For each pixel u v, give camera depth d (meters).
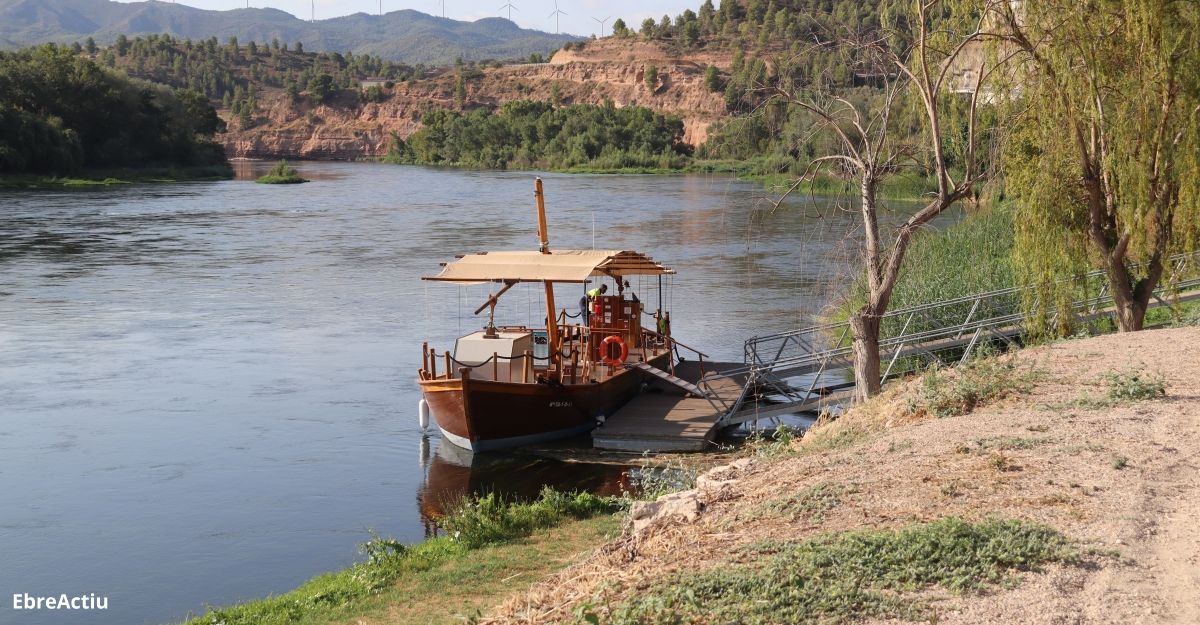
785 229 64.38
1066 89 18.62
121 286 42.84
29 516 17.78
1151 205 19.44
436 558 13.79
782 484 10.45
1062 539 7.81
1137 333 17.98
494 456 21.52
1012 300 26.27
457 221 71.75
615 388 24.03
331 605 12.33
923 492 9.34
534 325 35.41
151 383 27.27
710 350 31.27
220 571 15.41
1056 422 11.64
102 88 130.00
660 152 172.38
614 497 16.39
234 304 39.03
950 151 19.53
